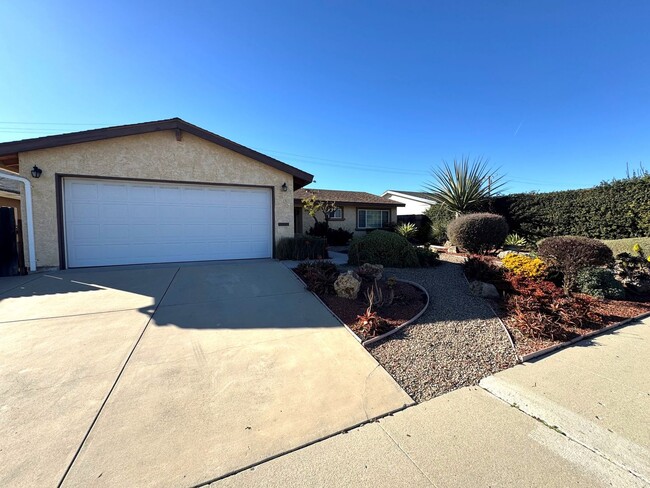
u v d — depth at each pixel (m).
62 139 7.00
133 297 5.14
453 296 5.52
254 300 5.12
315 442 2.08
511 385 2.88
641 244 8.45
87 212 7.52
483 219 9.41
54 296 5.15
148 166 7.88
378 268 6.45
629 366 3.27
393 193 27.95
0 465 1.79
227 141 8.41
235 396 2.59
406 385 2.86
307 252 8.99
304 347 3.56
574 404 2.55
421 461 1.90
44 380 2.74
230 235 8.90
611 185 10.17
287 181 9.38
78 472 1.76
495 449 2.02
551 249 6.33
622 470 1.83
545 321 4.11
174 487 1.68
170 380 2.80
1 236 6.49
